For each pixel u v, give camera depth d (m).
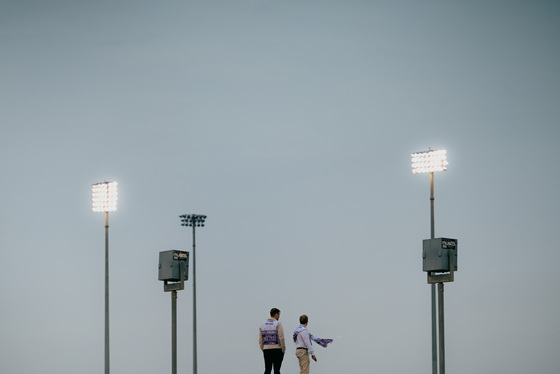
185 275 24.84
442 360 22.77
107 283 46.53
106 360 45.91
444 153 40.91
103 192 46.69
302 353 27.53
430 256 22.73
